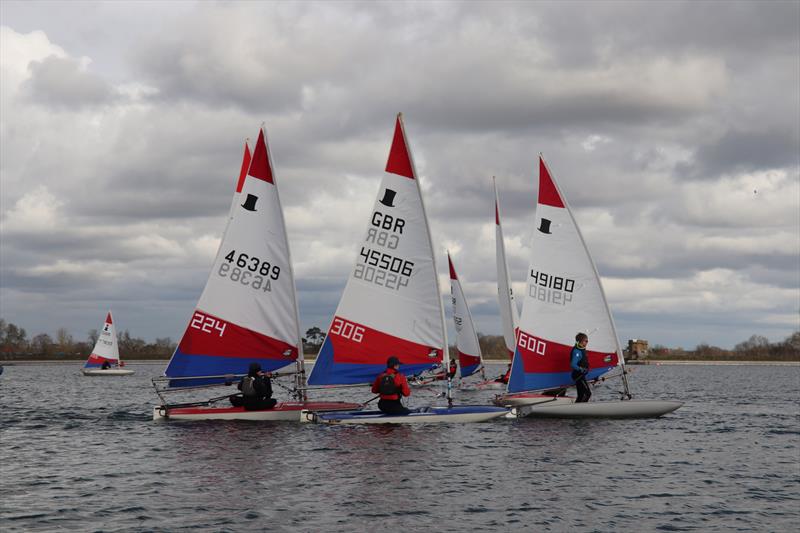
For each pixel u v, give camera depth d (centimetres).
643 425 2656
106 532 1255
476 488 1588
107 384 6488
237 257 2758
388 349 2627
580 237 2775
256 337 2753
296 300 2753
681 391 5509
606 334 2775
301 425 2498
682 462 1934
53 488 1591
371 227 2645
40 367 13725
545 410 2770
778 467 1891
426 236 2606
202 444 2122
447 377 2625
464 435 2298
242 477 1677
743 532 1298
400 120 2612
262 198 2759
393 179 2628
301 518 1341
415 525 1308
